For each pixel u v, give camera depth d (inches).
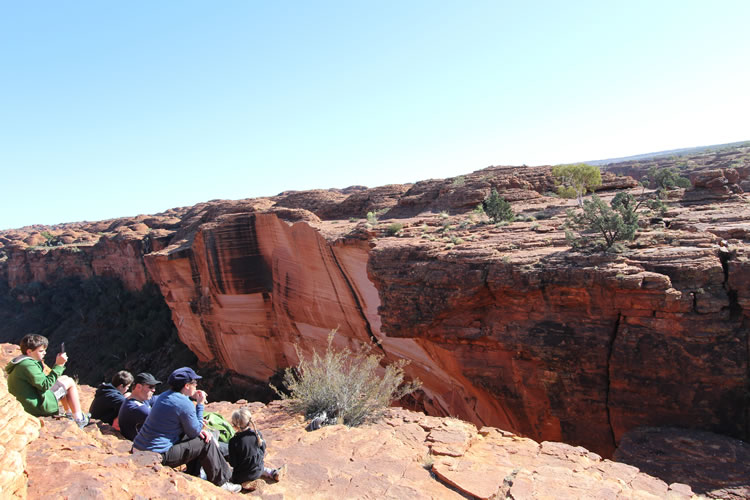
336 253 885.2
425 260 656.4
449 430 287.9
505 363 554.9
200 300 1382.9
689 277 442.3
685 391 423.8
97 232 3661.4
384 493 204.4
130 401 235.1
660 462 363.6
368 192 1508.4
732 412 409.1
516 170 1253.7
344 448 253.1
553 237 625.9
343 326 953.5
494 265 559.5
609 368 462.0
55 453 164.1
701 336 420.5
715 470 344.5
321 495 202.8
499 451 257.9
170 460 192.2
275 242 1154.0
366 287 839.7
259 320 1245.1
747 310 417.4
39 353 227.8
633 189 1164.5
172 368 1686.8
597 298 474.3
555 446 264.5
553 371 496.1
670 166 2800.2
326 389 325.7
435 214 1099.9
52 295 2706.7
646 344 441.1
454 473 225.1
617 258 491.5
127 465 164.2
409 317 629.0
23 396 218.7
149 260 1537.9
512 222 800.3
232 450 211.5
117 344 2094.0
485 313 576.1
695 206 717.3
